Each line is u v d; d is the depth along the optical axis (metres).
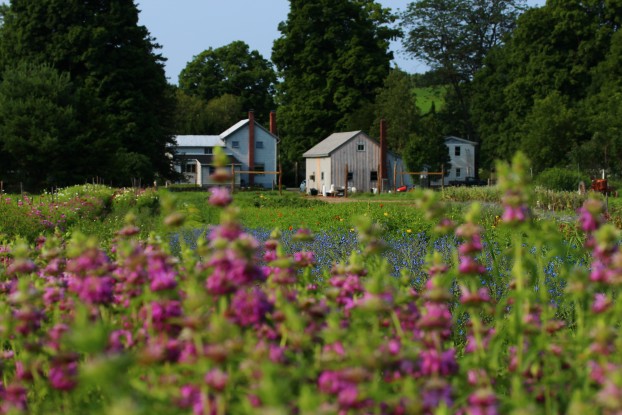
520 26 60.22
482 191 33.69
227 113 89.31
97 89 48.75
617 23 57.44
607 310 2.51
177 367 2.26
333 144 61.66
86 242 2.92
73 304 2.96
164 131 54.91
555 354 2.69
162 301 2.58
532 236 2.95
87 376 1.61
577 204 26.58
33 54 49.59
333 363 2.16
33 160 40.41
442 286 2.59
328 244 10.52
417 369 2.37
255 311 2.40
